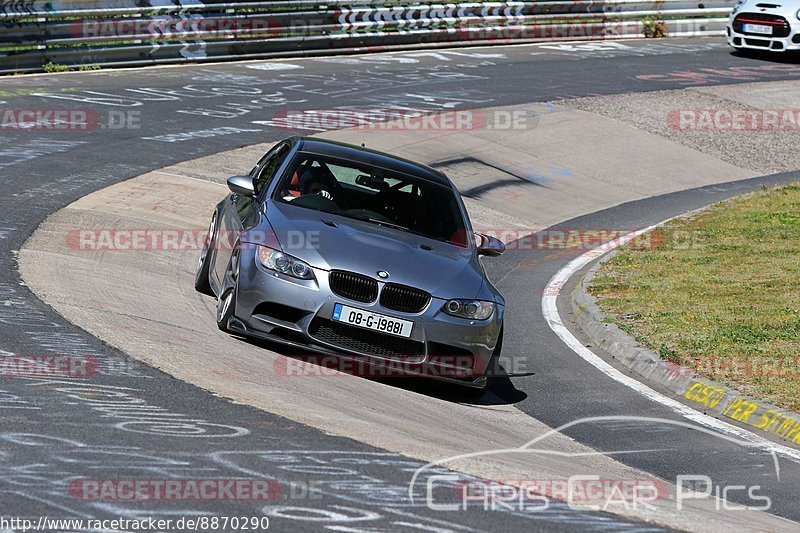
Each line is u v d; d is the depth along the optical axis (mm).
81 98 63938
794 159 72875
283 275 26031
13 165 47156
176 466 17203
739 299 39312
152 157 52906
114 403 20188
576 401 28656
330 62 85812
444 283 26656
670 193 64188
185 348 25375
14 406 19234
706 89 86000
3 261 31875
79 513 14867
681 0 111500
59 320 26094
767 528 19047
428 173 32312
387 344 26000
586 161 67125
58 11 70375
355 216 29234
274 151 33562
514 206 57781
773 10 94750
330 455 18844
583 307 38906
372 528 15438
